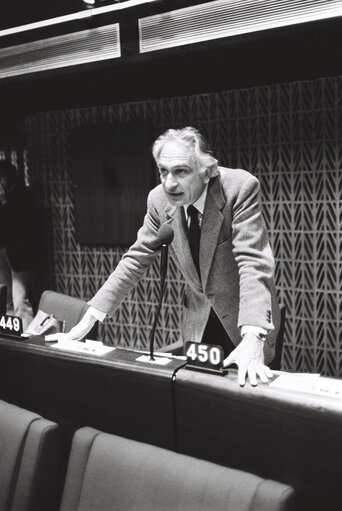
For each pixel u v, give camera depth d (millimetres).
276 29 2980
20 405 1979
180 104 4996
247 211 2008
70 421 1839
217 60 3697
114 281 2248
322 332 4543
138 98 5125
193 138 1905
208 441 1541
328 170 4375
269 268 1949
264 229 2047
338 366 4500
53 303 3346
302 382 1482
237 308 2178
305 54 3564
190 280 2227
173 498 1352
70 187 5742
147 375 1632
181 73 4117
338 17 2789
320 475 1350
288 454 1396
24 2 3820
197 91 4820
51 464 1595
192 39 3238
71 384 1816
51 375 1872
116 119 5371
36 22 3793
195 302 2307
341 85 4242
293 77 4336
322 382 1471
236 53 3486
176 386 1580
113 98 5121
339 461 1314
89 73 4078
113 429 1739
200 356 1595
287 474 1406
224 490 1288
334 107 4293
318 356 4574
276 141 4570
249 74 4195
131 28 3424
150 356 1719
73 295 5852
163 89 4727
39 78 3922
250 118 4664
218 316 2201
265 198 4676
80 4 3547
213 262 2115
